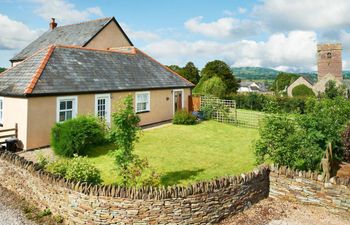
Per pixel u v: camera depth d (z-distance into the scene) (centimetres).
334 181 779
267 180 887
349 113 1380
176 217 692
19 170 891
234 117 2481
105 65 2033
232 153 1427
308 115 1082
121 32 3184
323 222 742
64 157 1312
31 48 3350
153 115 2248
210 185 728
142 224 680
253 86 11062
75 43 2831
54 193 760
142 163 954
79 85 1656
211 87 3928
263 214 786
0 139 1515
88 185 734
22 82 1503
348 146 1183
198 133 1938
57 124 1358
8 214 776
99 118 1611
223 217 755
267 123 1014
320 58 6316
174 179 1039
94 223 695
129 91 1983
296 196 841
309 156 964
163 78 2417
